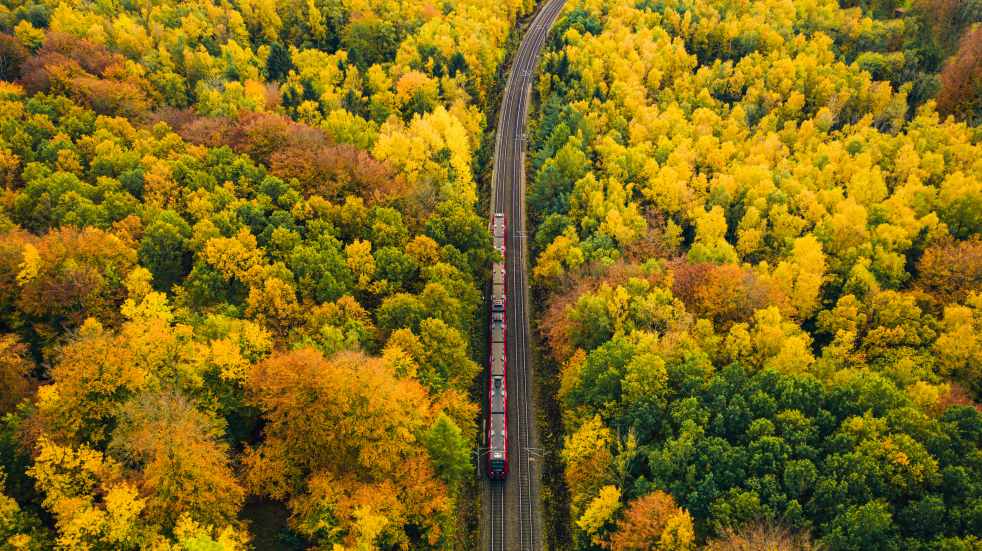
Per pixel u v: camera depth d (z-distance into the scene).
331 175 169.50
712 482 105.62
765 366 129.75
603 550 113.88
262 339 120.50
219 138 178.75
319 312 132.00
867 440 108.19
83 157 166.00
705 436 115.19
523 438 147.12
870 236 174.00
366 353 130.62
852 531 97.06
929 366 139.00
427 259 156.25
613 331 143.75
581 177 197.38
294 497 107.94
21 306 121.94
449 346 134.75
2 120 165.62
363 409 107.25
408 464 110.50
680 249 181.00
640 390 123.00
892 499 104.06
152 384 105.38
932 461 103.75
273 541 109.62
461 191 191.75
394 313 136.38
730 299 146.88
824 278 163.62
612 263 160.75
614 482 116.94
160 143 172.00
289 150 173.00
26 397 109.50
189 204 150.62
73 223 139.38
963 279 161.50
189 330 115.69
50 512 95.56
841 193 187.12
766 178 188.88
